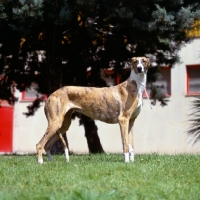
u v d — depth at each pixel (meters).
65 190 7.16
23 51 19.16
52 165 10.47
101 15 16.56
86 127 20.62
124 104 11.31
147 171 9.46
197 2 16.95
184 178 8.87
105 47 18.92
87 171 9.34
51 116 11.34
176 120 27.80
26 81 20.06
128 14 16.06
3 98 20.59
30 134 30.09
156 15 15.81
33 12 15.54
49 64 18.50
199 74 27.67
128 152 11.25
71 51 18.95
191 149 27.34
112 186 7.79
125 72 19.52
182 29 16.42
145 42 17.00
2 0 15.89
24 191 7.08
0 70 19.70
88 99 11.48
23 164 11.05
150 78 19.03
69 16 15.83
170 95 28.03
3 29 17.38
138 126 28.31
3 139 30.62
